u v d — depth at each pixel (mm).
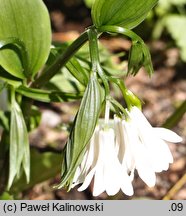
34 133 444
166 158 190
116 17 207
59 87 321
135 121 191
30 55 238
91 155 192
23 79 246
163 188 394
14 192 323
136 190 389
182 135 443
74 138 187
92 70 191
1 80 280
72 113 473
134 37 197
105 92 190
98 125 194
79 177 197
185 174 373
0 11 226
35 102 483
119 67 369
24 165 252
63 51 243
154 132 193
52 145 430
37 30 233
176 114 287
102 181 186
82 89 316
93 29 205
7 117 291
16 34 231
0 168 295
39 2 228
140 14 209
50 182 389
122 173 187
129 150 190
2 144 292
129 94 193
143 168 187
